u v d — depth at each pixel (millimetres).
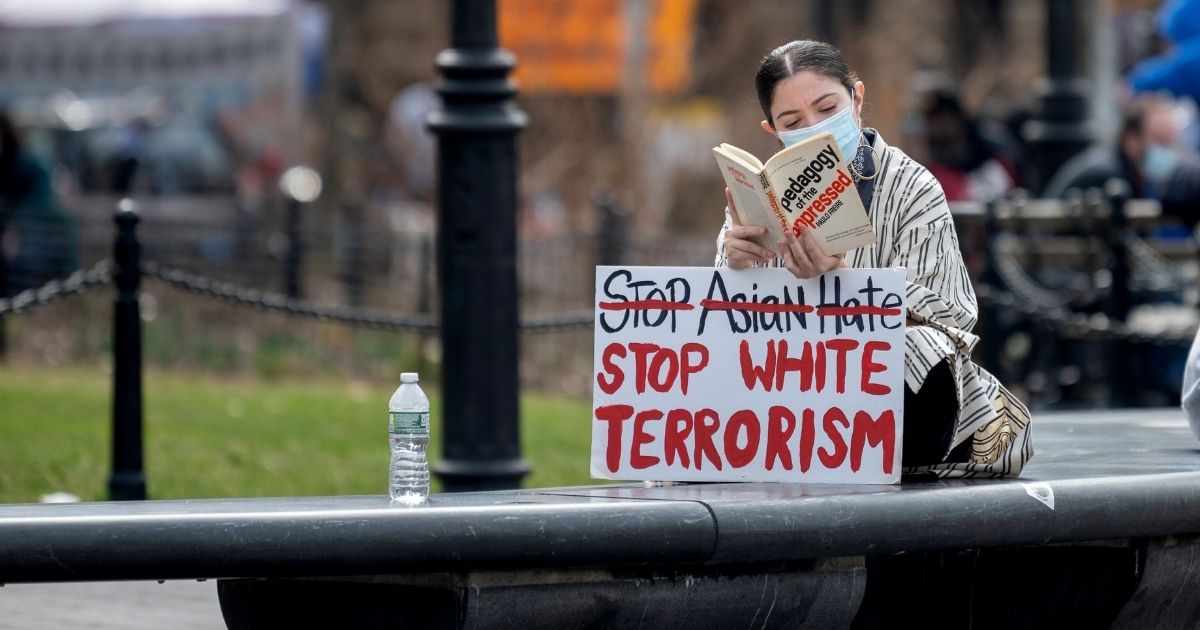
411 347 19969
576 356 19875
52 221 19062
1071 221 15445
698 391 6836
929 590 7297
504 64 10938
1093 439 9070
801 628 6523
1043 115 19359
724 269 6828
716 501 6016
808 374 6758
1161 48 29547
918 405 6945
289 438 14211
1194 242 15922
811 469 6742
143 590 10211
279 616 6395
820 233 6609
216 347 19516
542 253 19938
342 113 33844
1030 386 16281
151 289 19406
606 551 5809
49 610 9523
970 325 6980
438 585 5926
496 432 10945
